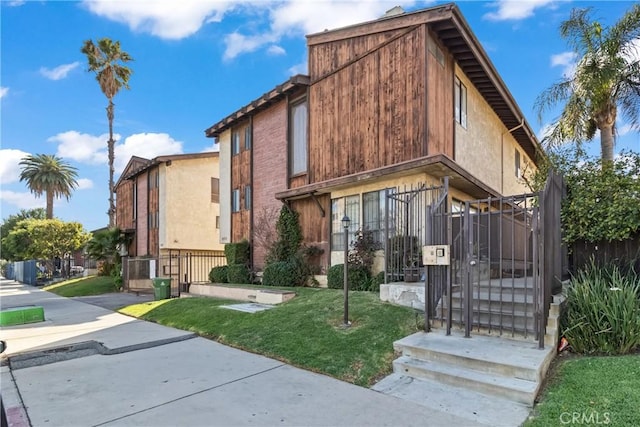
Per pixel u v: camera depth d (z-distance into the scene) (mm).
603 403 3650
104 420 3920
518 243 10422
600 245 7383
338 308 7719
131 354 6531
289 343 6371
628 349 4875
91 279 24953
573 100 11008
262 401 4312
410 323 6461
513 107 15000
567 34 10836
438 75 10453
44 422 3902
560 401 3826
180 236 21453
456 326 6109
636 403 3561
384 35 10984
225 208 17734
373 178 10172
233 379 5086
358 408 4062
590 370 4379
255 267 15219
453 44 10969
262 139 15516
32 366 5922
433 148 9875
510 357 4621
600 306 5137
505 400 4090
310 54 13133
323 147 12430
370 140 10922
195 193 22266
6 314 9523
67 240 32125
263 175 15328
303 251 12508
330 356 5645
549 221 5656
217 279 16156
